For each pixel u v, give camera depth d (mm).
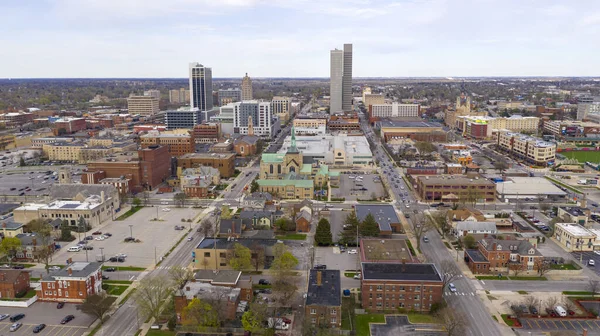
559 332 126438
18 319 141625
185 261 186875
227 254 178000
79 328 137250
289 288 151125
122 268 179750
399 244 186250
